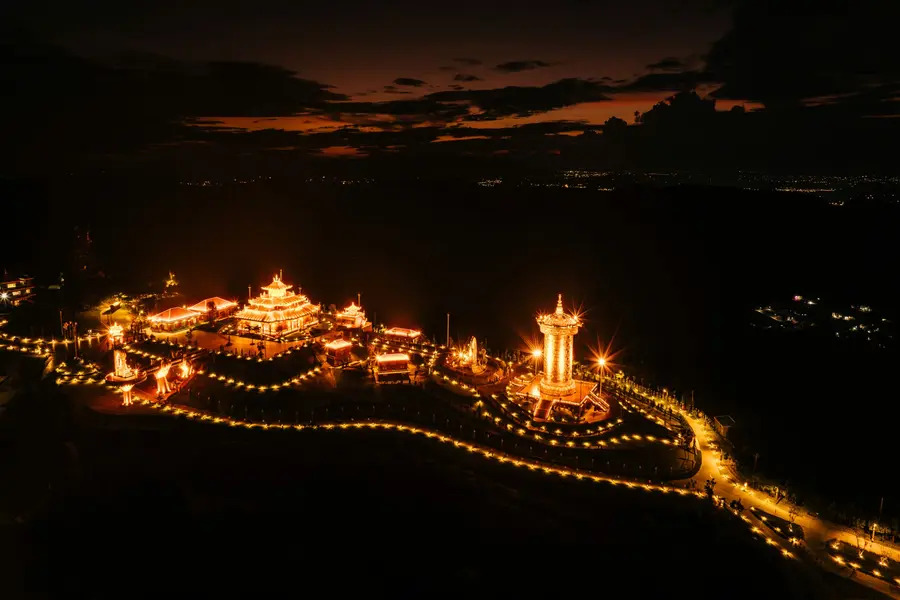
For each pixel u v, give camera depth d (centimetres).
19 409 6956
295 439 6500
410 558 4788
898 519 5300
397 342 9712
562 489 5669
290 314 10050
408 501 5462
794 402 7856
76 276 12356
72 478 5647
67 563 4684
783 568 4681
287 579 4559
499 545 4944
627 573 4672
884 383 8294
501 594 4450
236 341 9394
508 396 7525
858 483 5903
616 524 5200
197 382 7894
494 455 6219
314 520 5194
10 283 11362
